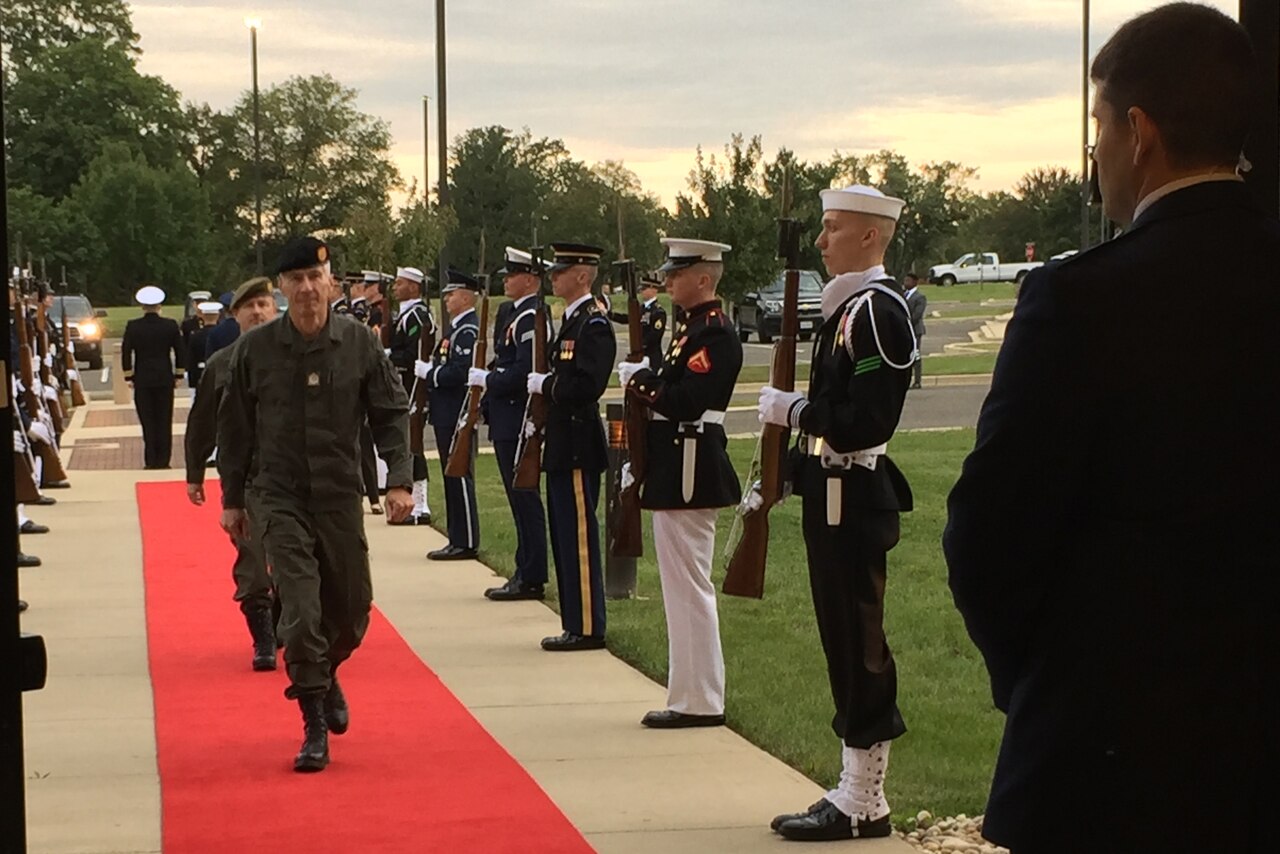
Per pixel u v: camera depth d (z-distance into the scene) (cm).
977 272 7319
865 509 510
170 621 928
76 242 6919
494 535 1242
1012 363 241
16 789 328
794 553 1116
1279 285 239
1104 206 259
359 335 624
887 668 517
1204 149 245
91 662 816
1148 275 238
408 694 737
